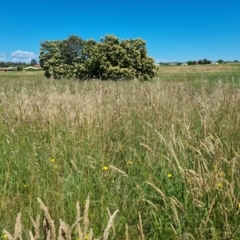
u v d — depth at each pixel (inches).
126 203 106.0
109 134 182.4
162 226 91.7
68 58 1574.8
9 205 97.9
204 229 83.7
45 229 50.3
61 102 234.1
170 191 107.8
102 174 123.8
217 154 108.7
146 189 112.6
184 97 283.4
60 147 161.6
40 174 129.3
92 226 91.5
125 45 1216.8
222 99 243.8
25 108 213.0
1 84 609.9
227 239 83.4
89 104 227.8
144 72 1250.6
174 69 2842.0
